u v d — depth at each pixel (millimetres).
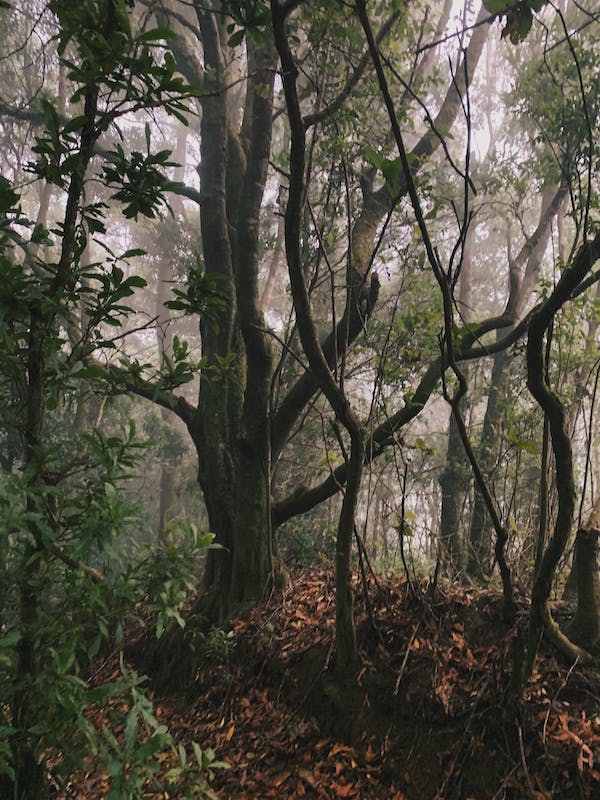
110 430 11383
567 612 4156
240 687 4891
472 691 3791
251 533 5812
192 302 2090
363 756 3893
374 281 4699
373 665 4270
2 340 1543
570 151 5516
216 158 6418
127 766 1466
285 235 3348
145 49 1581
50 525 1576
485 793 3385
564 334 5137
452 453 9836
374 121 6406
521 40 2445
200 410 6609
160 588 1662
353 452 3869
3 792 1533
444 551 5465
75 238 1740
